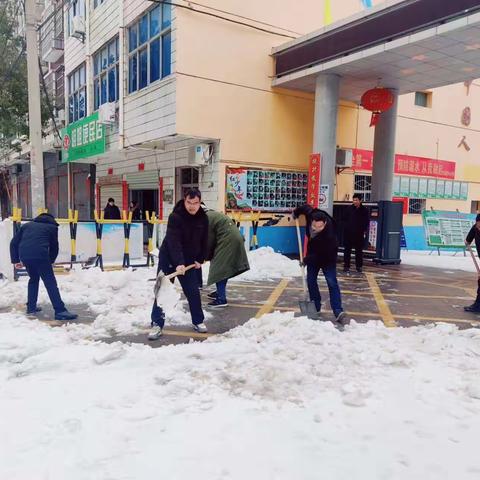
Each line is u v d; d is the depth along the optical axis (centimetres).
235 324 557
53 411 308
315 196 1108
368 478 242
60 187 2152
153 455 257
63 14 1734
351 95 1252
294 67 1117
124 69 1275
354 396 331
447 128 1633
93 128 1483
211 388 345
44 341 448
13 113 1670
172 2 1029
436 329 497
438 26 810
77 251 877
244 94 1140
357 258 998
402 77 1079
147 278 773
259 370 371
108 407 313
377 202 1124
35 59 902
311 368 383
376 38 921
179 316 570
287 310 631
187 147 1204
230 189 1131
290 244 1241
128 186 1560
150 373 379
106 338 487
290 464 253
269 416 306
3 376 369
